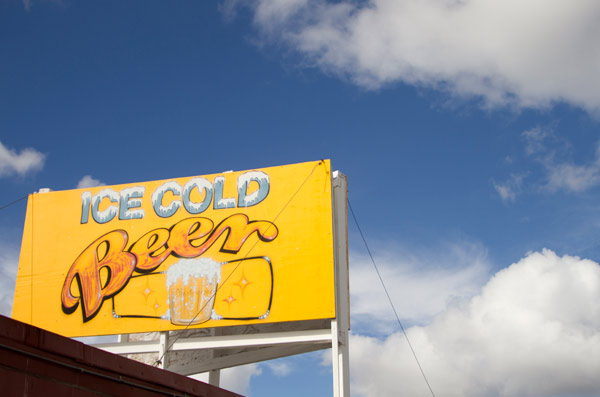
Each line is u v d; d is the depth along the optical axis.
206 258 27.52
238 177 28.66
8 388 9.11
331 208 27.08
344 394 24.36
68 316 27.72
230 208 28.19
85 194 29.80
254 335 25.83
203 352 29.56
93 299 27.80
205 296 26.89
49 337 9.86
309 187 27.66
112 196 29.53
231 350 29.02
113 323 27.20
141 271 27.88
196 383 12.88
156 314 27.02
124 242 28.59
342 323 25.89
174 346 26.45
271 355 27.89
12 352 9.31
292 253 26.70
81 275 28.31
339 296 26.38
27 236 29.45
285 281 26.33
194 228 28.19
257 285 26.55
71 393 10.11
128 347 26.91
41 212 29.78
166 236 28.33
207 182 28.92
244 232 27.59
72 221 29.39
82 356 10.36
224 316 26.38
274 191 28.00
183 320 26.70
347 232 27.89
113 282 27.94
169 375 12.19
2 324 9.20
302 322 27.44
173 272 27.56
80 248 28.84
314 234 26.80
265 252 27.00
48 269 28.70
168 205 28.89
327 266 26.17
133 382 11.34
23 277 28.73
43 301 28.16
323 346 26.80
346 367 25.11
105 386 10.80
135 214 29.02
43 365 9.77
